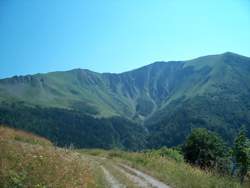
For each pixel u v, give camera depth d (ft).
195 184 71.15
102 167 103.45
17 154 55.57
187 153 203.00
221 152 198.90
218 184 69.10
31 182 45.83
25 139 98.58
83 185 54.34
